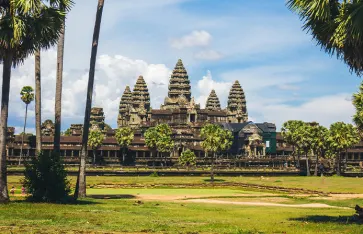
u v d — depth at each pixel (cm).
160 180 11994
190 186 8994
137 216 3206
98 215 3138
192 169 16150
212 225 2730
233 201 5644
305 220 3156
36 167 4147
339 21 2573
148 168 16038
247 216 3512
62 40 4956
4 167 3744
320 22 2719
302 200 5944
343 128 15188
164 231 2427
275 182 11425
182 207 4334
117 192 7038
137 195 6309
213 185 9188
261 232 2417
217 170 15788
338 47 2722
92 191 7250
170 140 19812
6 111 3731
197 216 3403
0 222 2608
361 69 2772
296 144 16900
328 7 2550
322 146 16000
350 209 4538
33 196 4150
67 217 2945
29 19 3622
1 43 3553
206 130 12406
